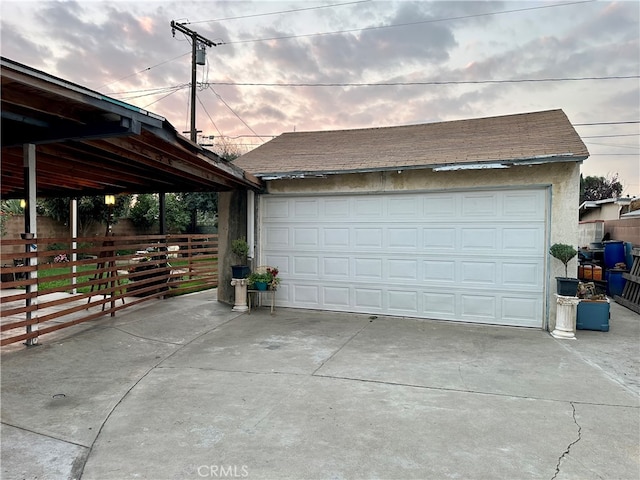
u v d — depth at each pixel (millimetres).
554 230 6504
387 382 4371
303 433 3229
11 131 4891
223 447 3025
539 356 5273
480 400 3881
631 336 6281
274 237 8594
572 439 3113
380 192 7629
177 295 9977
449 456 2867
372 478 2604
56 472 2709
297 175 7750
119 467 2768
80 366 4883
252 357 5316
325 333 6508
